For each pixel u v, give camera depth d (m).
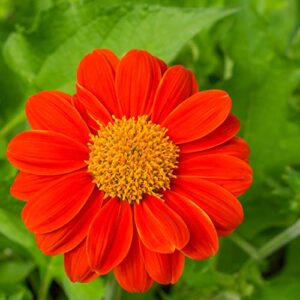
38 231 0.21
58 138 0.21
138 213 0.21
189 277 0.28
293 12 0.36
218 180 0.21
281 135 0.31
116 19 0.27
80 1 0.26
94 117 0.22
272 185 0.31
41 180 0.21
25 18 0.33
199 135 0.22
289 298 0.30
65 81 0.28
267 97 0.31
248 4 0.31
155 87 0.22
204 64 0.34
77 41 0.27
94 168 0.22
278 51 0.31
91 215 0.21
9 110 0.29
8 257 0.31
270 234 0.34
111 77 0.22
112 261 0.21
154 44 0.26
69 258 0.21
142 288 0.21
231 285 0.30
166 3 0.31
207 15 0.26
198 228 0.21
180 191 0.22
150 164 0.22
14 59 0.28
